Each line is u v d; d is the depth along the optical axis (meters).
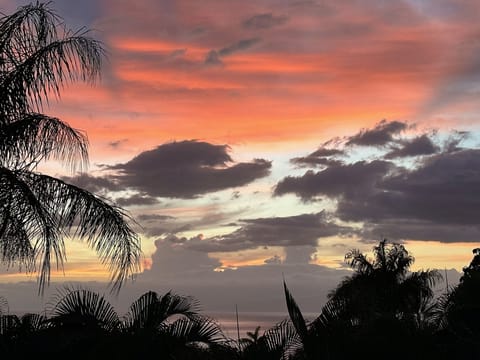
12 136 10.25
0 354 12.00
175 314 12.73
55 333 12.11
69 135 10.49
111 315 12.70
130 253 10.83
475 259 25.20
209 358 11.84
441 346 15.15
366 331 13.03
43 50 10.65
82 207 10.47
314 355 11.92
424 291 30.44
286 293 11.86
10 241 10.20
